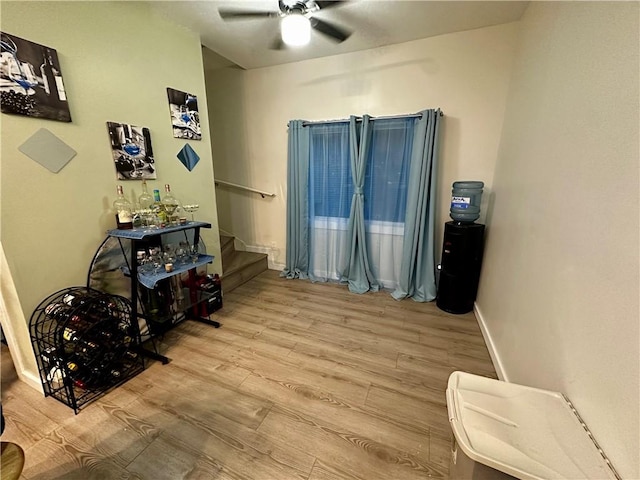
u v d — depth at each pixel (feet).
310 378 5.73
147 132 6.70
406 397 5.22
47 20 4.78
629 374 2.46
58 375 5.27
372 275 10.34
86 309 5.04
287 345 6.88
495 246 7.17
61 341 4.68
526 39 6.36
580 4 3.87
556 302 3.86
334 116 9.96
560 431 2.94
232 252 12.49
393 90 8.99
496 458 2.61
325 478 3.80
